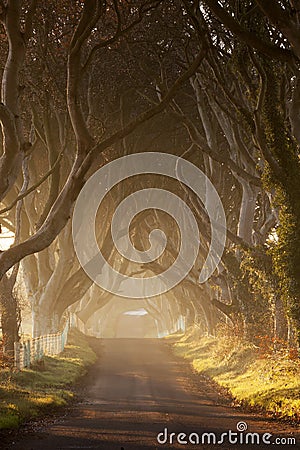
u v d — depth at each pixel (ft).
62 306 231.30
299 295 110.11
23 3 129.90
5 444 64.44
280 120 111.65
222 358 181.27
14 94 91.20
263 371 132.36
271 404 95.55
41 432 73.20
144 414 92.84
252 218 169.27
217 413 94.89
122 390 130.62
